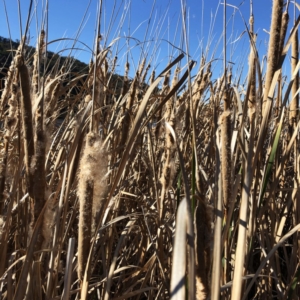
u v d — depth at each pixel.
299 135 2.39
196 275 1.17
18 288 1.40
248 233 1.79
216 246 1.12
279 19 1.64
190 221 0.91
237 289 1.19
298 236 2.22
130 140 1.33
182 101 2.61
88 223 1.39
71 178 1.59
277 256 2.32
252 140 1.33
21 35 1.44
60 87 1.98
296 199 2.28
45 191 1.46
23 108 1.37
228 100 1.56
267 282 2.32
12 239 2.23
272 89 1.53
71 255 1.38
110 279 1.67
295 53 2.35
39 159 1.37
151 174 2.73
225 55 1.56
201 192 1.24
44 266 1.91
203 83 2.51
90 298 2.16
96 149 1.39
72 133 2.35
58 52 2.14
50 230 1.49
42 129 1.38
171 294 0.74
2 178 1.58
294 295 2.13
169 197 2.48
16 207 1.90
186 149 2.55
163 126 2.67
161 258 1.98
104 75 2.60
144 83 3.11
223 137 1.56
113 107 2.66
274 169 2.24
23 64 1.36
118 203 2.34
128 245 2.89
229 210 1.43
